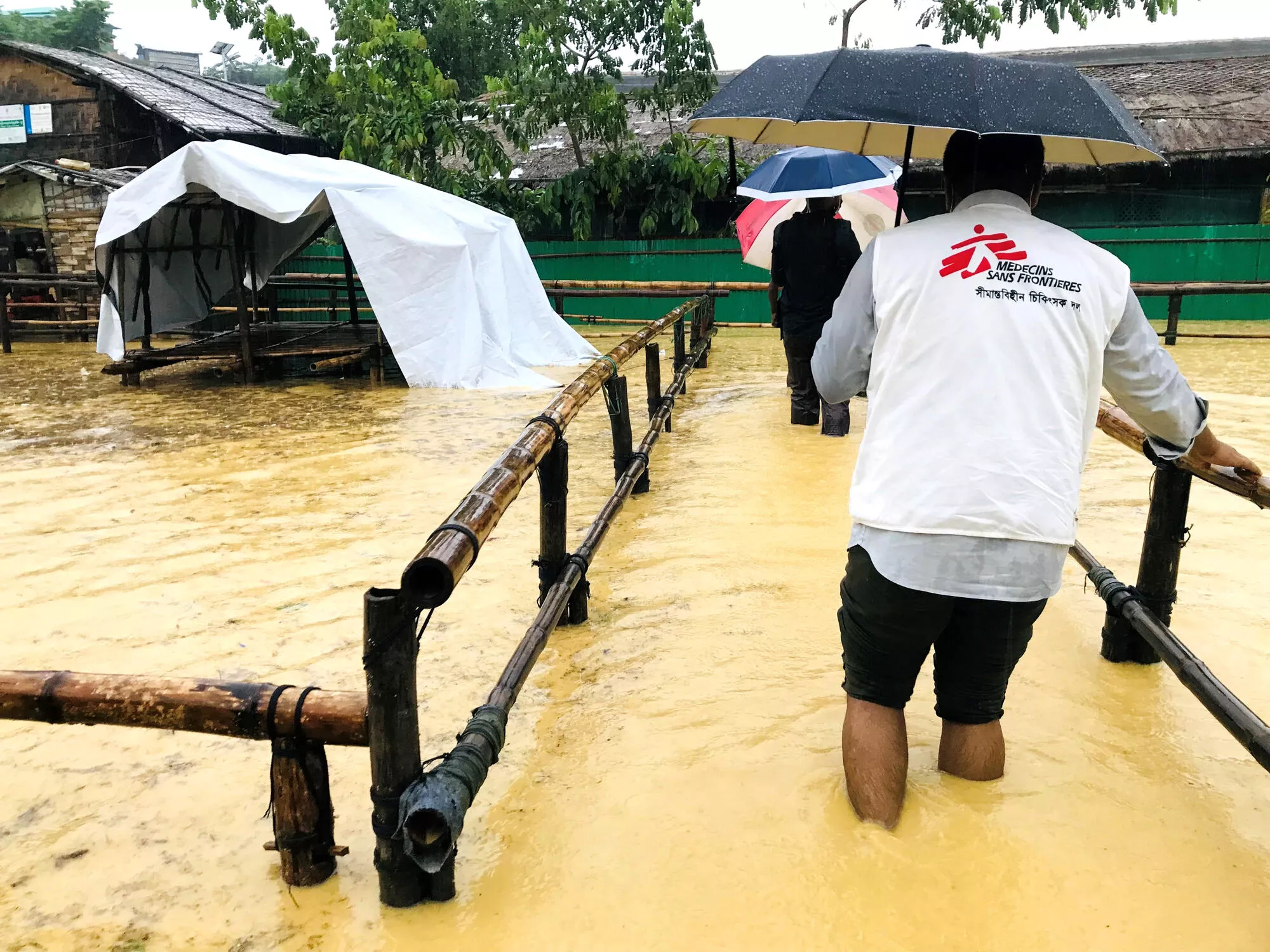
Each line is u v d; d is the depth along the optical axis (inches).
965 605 91.1
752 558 173.6
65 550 186.9
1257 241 579.8
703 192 643.5
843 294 96.4
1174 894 86.1
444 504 217.9
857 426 294.5
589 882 89.2
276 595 163.3
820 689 124.9
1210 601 150.6
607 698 124.1
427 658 136.5
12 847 96.0
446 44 824.9
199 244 477.7
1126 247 616.1
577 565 138.6
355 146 664.4
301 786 86.5
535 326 456.1
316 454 271.0
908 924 82.9
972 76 90.4
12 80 741.3
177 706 83.2
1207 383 369.4
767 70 102.0
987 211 91.7
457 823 80.0
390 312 395.5
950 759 103.7
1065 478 88.7
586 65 655.1
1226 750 109.7
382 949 81.5
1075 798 100.3
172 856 94.6
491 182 673.0
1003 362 86.8
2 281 543.8
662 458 259.3
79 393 397.7
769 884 88.0
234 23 711.7
